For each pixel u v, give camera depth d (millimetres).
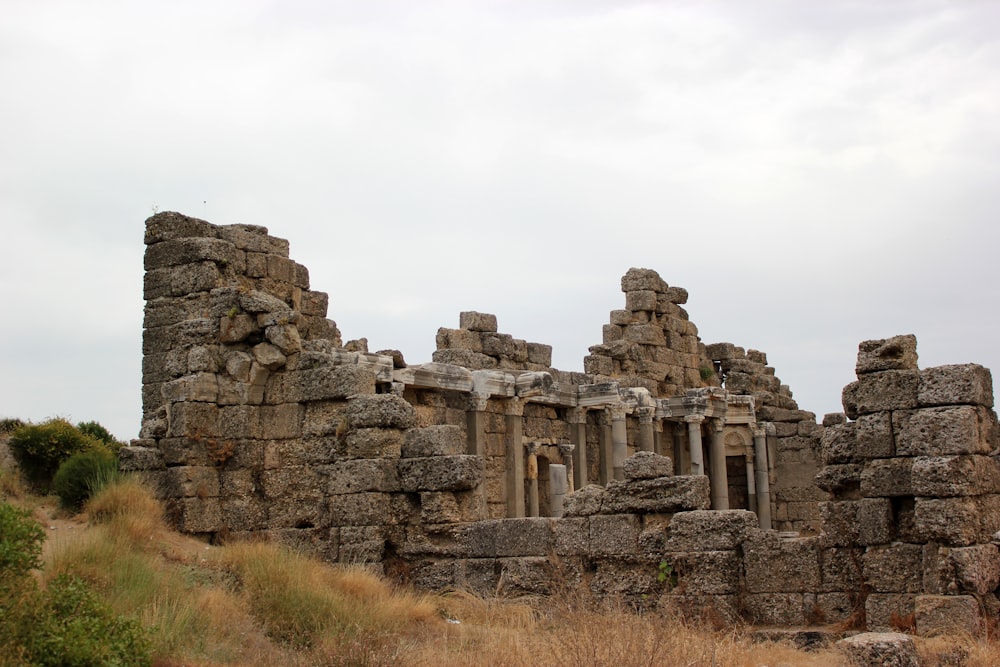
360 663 16625
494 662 16797
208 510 26453
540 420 41844
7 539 15531
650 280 50125
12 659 14203
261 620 19094
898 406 19719
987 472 19281
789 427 51000
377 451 25141
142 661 15383
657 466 22484
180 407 26844
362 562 24328
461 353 40469
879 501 19594
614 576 22219
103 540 20547
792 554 20688
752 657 17453
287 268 30281
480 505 24766
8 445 33188
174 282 28359
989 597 18688
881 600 19328
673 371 50844
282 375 26906
